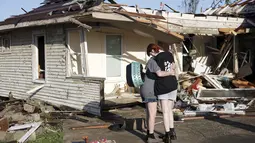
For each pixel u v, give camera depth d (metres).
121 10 10.05
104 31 11.20
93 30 10.65
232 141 6.43
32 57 12.39
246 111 9.21
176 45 13.05
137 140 6.64
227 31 13.08
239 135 6.86
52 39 11.34
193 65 13.79
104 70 11.35
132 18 9.77
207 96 10.72
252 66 14.20
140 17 10.16
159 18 10.97
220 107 9.39
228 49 13.90
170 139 6.22
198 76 12.31
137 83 6.27
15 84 13.46
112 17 9.35
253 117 8.59
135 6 11.21
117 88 11.55
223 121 8.18
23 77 12.97
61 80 10.98
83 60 10.15
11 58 13.63
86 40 10.38
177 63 12.70
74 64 10.81
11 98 13.48
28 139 6.86
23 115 8.95
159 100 6.30
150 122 6.39
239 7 15.23
